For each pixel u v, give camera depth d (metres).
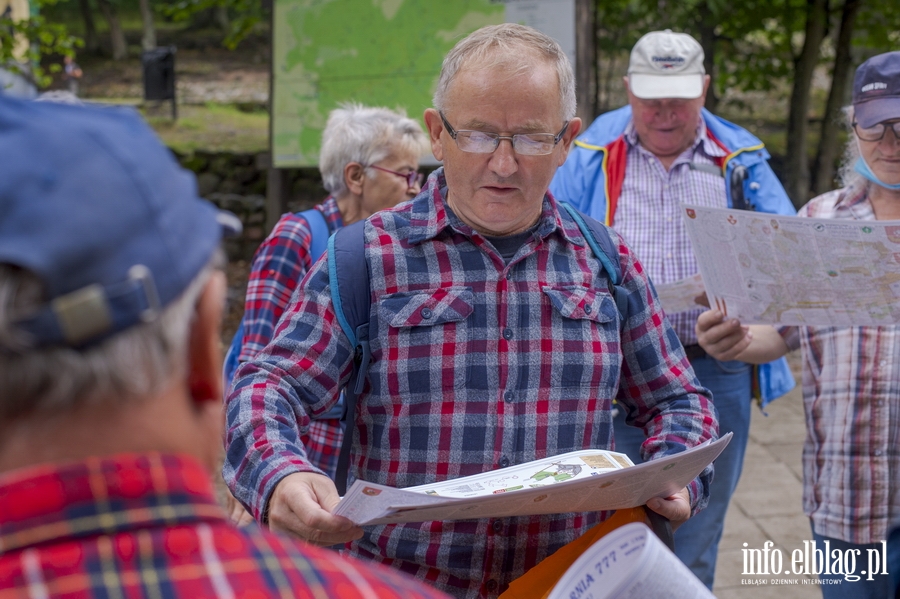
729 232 2.24
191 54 17.81
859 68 2.50
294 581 0.68
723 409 3.06
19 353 0.61
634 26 10.06
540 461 1.58
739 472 3.15
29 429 0.64
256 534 0.72
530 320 1.67
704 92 3.29
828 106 9.78
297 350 1.64
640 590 1.07
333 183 2.81
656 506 1.60
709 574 3.11
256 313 2.52
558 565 1.56
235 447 1.53
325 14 5.70
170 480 0.67
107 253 0.62
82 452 0.65
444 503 1.24
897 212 2.50
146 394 0.67
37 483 0.63
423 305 1.64
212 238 0.71
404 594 0.73
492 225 1.67
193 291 0.70
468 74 1.65
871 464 2.40
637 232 3.24
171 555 0.65
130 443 0.67
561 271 1.74
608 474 1.33
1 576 0.61
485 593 1.65
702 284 2.57
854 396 2.42
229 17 19.30
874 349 2.40
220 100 14.80
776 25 9.78
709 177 3.24
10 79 6.82
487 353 1.64
